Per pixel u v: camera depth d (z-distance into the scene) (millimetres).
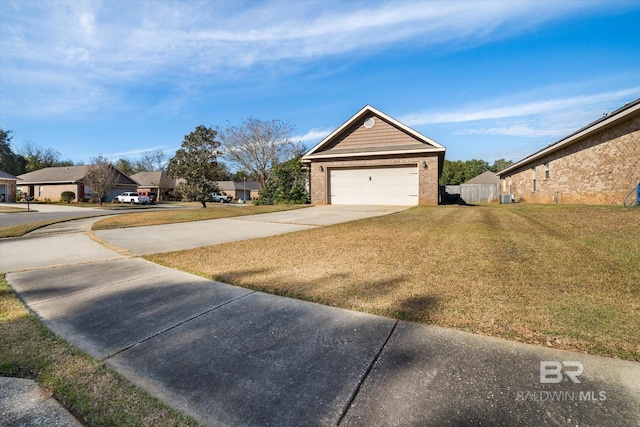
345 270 4281
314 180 17250
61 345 2455
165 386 1929
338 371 2021
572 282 3490
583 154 13281
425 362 2080
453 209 13156
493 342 2305
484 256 4793
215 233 8391
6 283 4145
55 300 3475
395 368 2029
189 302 3326
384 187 16156
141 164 66688
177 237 7844
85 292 3725
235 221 11219
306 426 1571
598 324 2502
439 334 2453
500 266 4211
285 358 2199
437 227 7961
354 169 16688
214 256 5449
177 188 23516
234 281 3957
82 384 1966
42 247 6879
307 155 17219
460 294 3242
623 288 3270
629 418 1544
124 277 4340
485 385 1825
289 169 21516
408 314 2805
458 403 1684
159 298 3475
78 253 6117
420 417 1595
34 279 4316
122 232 8961
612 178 11578
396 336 2451
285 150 32312
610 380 1837
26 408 1768
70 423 1655
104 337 2584
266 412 1679
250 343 2428
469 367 2006
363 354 2213
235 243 6676
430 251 5270
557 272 3863
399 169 15867
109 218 13031
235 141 31281
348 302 3143
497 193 29203
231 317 2918
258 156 31953
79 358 2266
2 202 33031
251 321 2820
